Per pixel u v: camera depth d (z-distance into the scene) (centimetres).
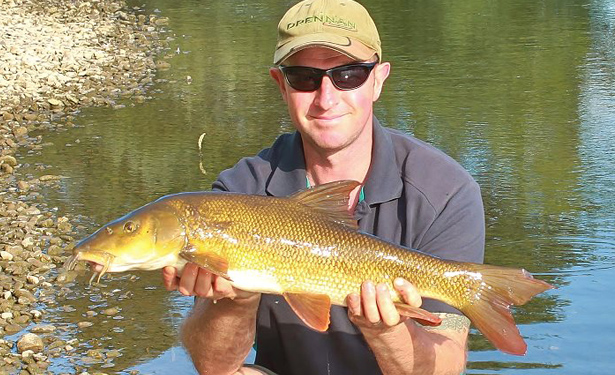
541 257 321
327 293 177
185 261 176
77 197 414
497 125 499
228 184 210
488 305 175
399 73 643
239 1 1049
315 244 177
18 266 331
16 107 589
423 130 491
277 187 207
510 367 261
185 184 430
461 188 201
